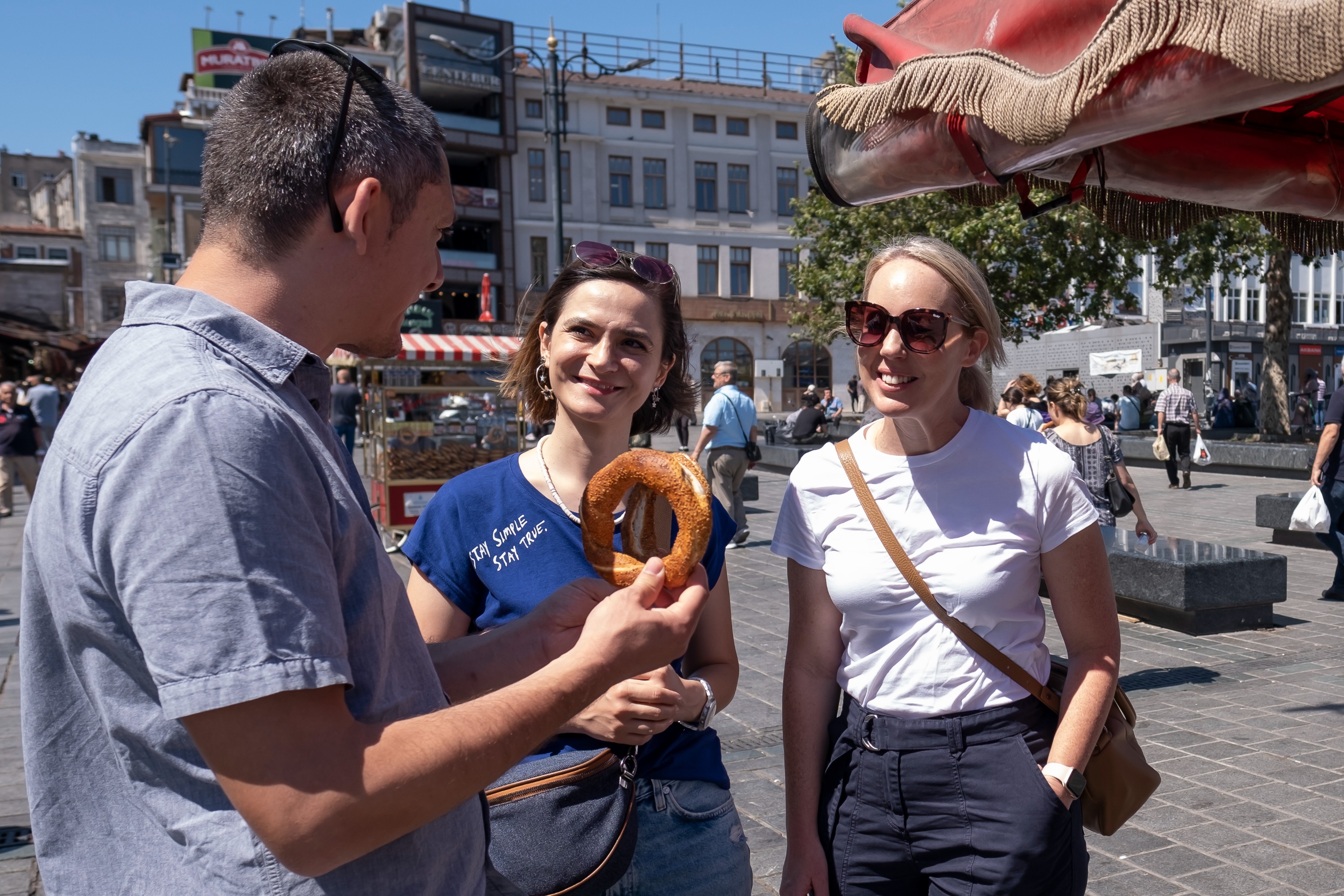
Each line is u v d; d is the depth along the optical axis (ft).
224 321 3.59
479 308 132.87
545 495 6.27
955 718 6.08
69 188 195.62
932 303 6.16
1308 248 12.17
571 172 135.44
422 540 6.31
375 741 3.32
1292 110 10.32
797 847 6.56
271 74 3.83
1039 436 6.40
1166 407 50.85
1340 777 13.19
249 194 3.73
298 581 3.27
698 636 6.49
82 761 3.67
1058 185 12.21
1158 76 7.32
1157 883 10.61
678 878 5.76
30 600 3.64
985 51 8.66
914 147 10.07
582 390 6.23
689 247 141.08
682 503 4.38
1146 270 125.70
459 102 135.13
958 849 6.01
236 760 3.12
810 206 73.97
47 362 88.38
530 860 5.34
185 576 3.09
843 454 6.61
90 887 3.59
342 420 52.34
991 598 6.09
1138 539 24.00
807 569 6.72
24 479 42.83
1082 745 5.94
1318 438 71.56
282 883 3.43
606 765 5.54
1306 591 25.39
